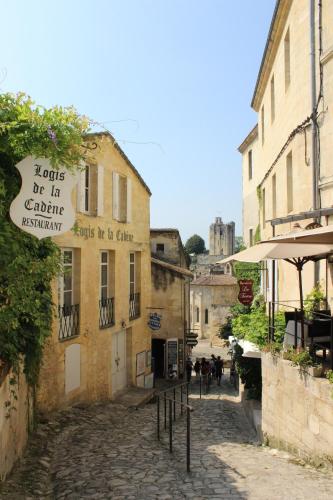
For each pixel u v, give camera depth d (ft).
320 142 35.58
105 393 50.93
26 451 26.22
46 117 19.52
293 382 26.84
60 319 41.45
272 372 30.17
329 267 33.47
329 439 22.67
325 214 30.09
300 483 20.74
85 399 45.93
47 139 19.13
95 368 48.37
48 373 38.68
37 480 21.50
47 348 38.55
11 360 21.71
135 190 60.13
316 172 35.94
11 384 21.12
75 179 20.01
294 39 40.93
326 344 28.66
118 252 54.49
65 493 20.07
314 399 24.23
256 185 73.51
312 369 24.52
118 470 23.67
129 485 21.13
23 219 18.81
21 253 21.22
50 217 19.30
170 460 25.96
